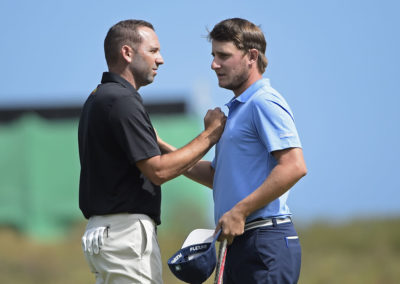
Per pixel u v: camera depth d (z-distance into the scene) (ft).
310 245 200.95
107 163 55.11
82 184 56.85
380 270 157.38
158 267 56.13
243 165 54.29
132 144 54.19
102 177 55.31
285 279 53.67
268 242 53.57
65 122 297.33
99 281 56.39
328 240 201.46
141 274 54.90
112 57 57.77
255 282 53.62
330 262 168.35
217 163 56.24
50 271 173.06
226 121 56.29
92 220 56.18
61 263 182.39
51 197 250.16
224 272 55.77
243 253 54.03
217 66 55.57
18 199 249.75
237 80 55.47
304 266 164.86
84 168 56.65
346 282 146.51
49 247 205.67
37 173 250.78
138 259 54.90
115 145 55.16
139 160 54.19
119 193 54.95
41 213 248.93
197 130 249.75
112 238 54.85
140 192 55.52
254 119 53.83
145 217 55.62
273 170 52.42
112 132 54.85
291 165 52.21
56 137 252.62
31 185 249.75
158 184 54.95
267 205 53.88
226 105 56.34
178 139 248.73
